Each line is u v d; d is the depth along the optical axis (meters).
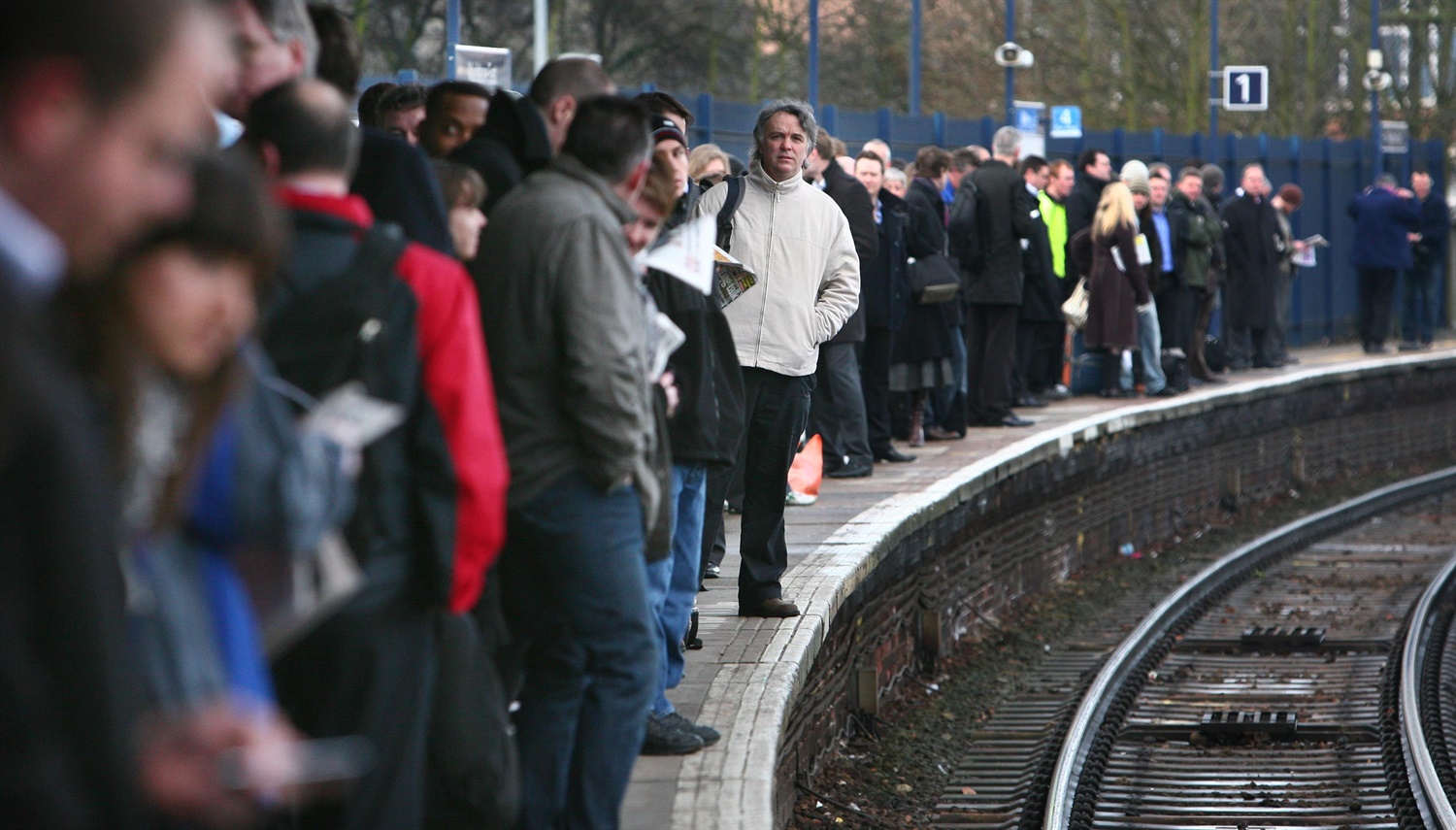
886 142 49.34
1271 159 68.94
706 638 19.53
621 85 68.88
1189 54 80.25
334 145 9.61
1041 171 40.84
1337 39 87.06
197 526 7.52
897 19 75.88
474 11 66.12
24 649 5.00
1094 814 21.91
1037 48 80.50
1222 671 30.39
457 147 13.63
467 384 9.74
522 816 12.28
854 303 21.05
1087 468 38.62
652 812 13.87
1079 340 52.38
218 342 6.87
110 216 5.73
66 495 5.09
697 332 16.06
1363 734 25.42
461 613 10.20
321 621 9.28
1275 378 52.12
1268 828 21.20
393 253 9.48
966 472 31.14
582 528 12.02
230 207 6.70
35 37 5.30
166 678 6.94
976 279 38.06
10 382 4.96
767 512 20.42
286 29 10.60
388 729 9.58
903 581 27.25
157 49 5.51
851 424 30.94
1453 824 20.12
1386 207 61.84
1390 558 41.44
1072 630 33.50
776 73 71.81
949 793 22.84
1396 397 59.94
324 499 8.08
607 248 11.91
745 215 20.45
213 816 5.89
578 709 12.37
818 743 21.58
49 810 4.92
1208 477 46.84
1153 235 44.25
